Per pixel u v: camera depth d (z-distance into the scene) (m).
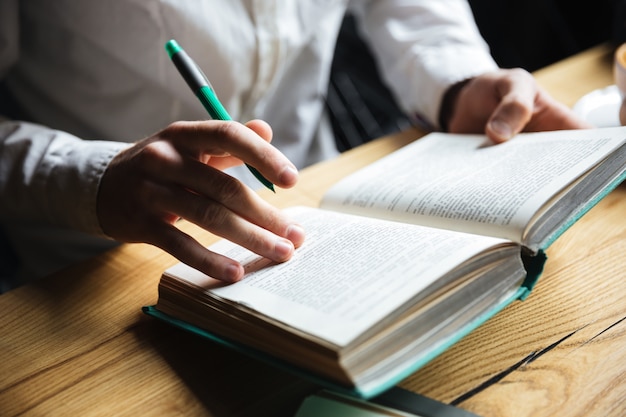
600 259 0.58
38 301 0.60
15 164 0.72
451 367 0.48
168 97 0.95
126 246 0.68
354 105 1.45
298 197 0.75
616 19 1.07
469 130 0.84
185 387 0.48
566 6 1.58
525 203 0.53
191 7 0.88
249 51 0.94
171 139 0.60
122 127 0.97
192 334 0.54
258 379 0.48
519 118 0.70
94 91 0.95
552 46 1.67
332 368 0.40
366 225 0.56
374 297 0.43
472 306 0.46
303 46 1.05
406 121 1.41
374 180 0.68
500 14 1.69
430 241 0.49
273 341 0.44
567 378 0.45
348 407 0.44
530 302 0.54
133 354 0.52
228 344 0.48
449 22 1.02
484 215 0.54
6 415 0.46
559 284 0.56
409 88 1.00
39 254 0.97
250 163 0.56
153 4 0.87
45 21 0.90
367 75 1.47
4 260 1.13
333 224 0.58
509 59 1.72
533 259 0.52
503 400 0.44
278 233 0.55
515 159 0.63
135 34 0.89
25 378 0.50
